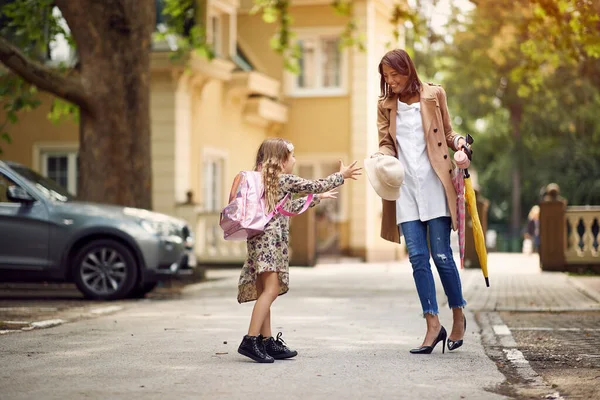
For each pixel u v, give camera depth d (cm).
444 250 744
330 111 2931
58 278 1341
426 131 747
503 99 4322
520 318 1076
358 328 939
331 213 2903
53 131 2430
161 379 612
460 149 733
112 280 1348
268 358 688
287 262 705
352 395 554
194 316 1076
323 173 2945
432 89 759
